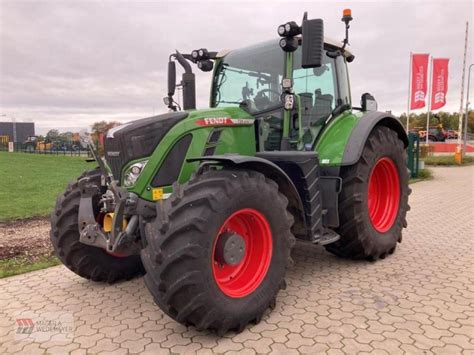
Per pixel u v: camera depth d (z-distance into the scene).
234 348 2.76
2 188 11.13
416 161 13.34
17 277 4.23
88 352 2.75
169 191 3.31
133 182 3.23
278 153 3.69
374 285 3.78
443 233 5.68
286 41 3.67
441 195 9.37
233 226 3.19
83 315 3.31
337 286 3.78
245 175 3.04
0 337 3.00
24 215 7.39
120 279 4.10
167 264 2.66
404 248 4.99
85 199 3.48
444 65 18.58
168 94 4.53
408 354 2.62
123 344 2.85
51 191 10.54
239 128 3.73
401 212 4.81
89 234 3.37
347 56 4.95
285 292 3.67
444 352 2.63
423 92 17.45
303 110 4.18
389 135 4.66
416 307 3.29
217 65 4.59
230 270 3.18
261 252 3.22
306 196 3.66
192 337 2.92
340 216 4.20
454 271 4.12
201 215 2.73
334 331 2.93
